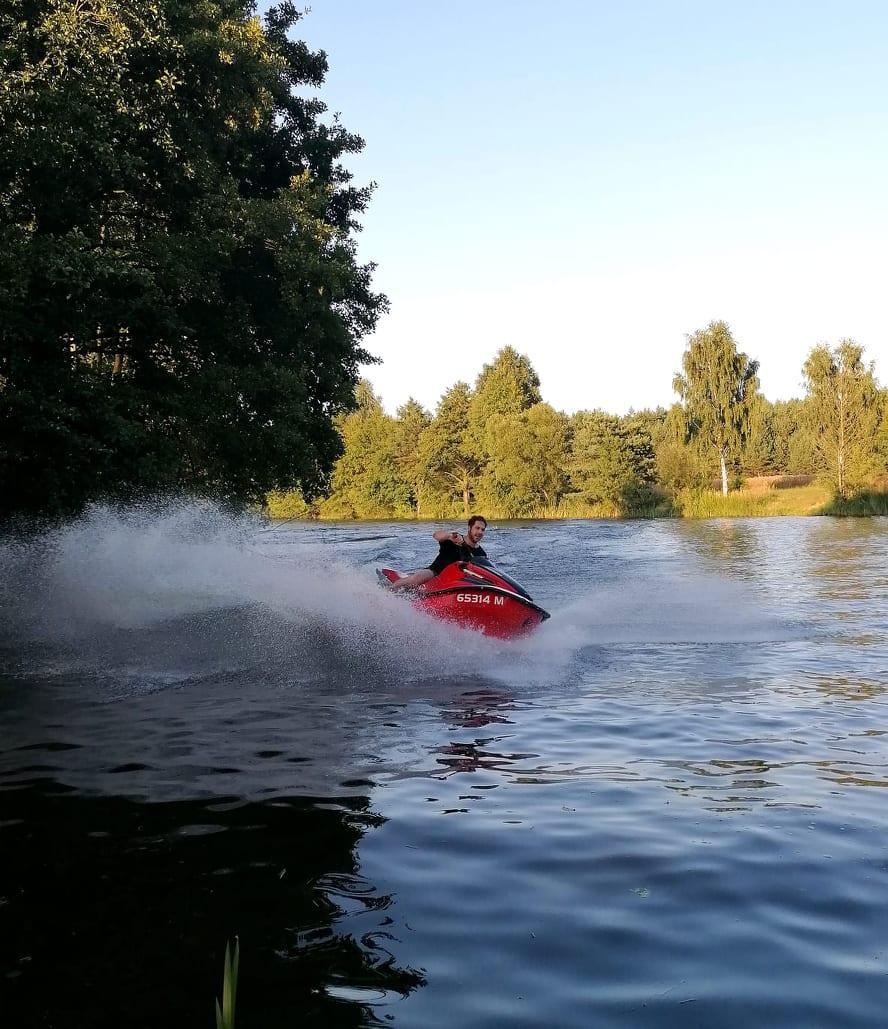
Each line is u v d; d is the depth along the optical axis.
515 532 42.00
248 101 21.69
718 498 62.56
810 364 61.03
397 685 8.40
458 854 4.30
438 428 85.31
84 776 5.58
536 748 6.22
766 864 4.13
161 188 19.06
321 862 4.21
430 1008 2.99
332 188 27.14
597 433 73.31
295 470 23.73
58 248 14.90
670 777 5.54
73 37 15.23
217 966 3.27
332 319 23.92
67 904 3.78
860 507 56.22
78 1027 2.88
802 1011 2.95
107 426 15.66
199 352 21.42
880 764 5.78
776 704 7.55
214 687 8.30
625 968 3.24
